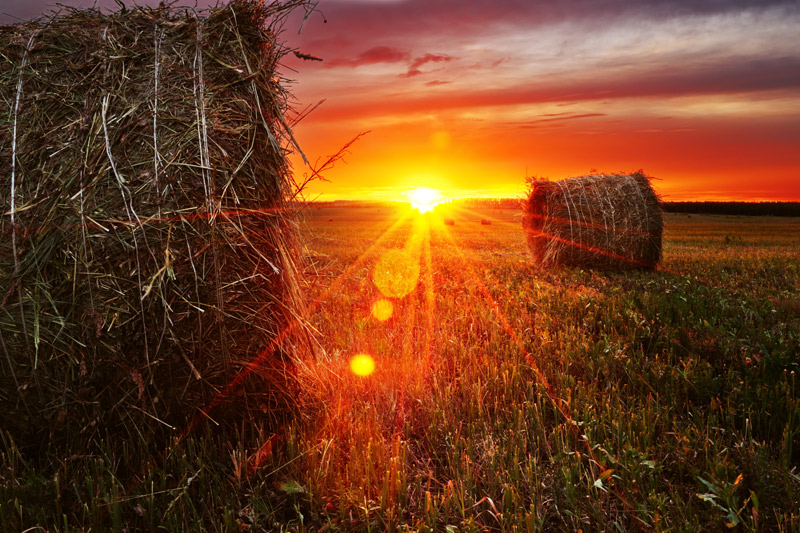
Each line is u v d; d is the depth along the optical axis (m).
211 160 3.19
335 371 4.62
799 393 4.05
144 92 3.17
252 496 2.88
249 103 3.39
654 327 6.02
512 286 9.31
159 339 3.10
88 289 3.01
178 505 2.80
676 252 16.98
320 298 7.51
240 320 3.29
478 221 46.41
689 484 2.98
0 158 3.05
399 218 52.66
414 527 2.64
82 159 3.04
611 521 2.65
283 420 3.59
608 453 3.11
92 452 3.13
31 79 3.16
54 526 2.55
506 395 4.20
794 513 2.66
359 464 3.10
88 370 3.06
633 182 12.33
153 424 3.20
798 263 12.86
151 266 3.06
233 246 3.23
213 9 3.41
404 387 4.39
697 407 3.96
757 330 5.71
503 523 2.62
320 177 3.79
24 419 3.11
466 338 5.98
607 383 4.38
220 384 3.29
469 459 3.17
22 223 3.01
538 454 3.31
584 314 6.78
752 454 3.04
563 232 12.02
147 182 3.07
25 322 2.99
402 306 7.57
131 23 3.35
